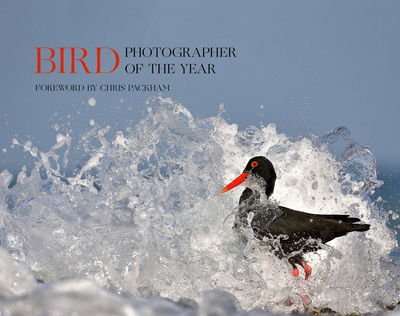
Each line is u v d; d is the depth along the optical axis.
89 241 10.76
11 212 11.27
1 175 11.45
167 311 4.70
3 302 4.24
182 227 11.35
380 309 9.85
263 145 14.38
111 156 12.26
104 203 11.45
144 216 10.86
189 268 10.30
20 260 10.79
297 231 11.40
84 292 4.21
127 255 10.52
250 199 12.28
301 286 10.22
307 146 14.07
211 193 12.13
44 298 4.16
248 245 11.26
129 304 4.31
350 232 11.56
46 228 11.05
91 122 12.48
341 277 10.82
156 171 12.16
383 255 12.52
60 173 12.24
